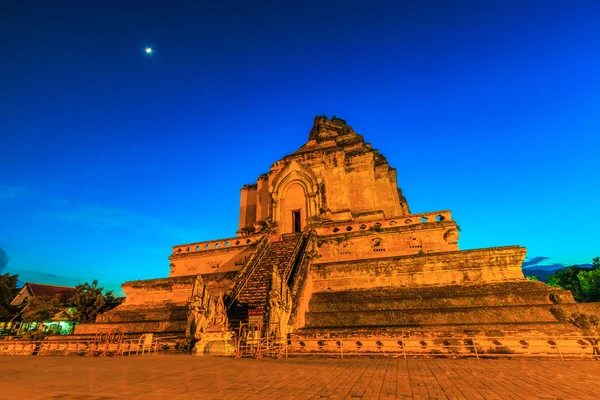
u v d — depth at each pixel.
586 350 13.98
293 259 25.28
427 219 25.73
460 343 15.07
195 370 11.36
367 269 23.03
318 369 11.61
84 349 19.47
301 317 19.56
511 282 19.44
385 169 40.81
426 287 21.16
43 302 42.91
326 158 35.50
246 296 22.19
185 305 26.64
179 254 32.81
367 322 18.91
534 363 13.02
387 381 9.52
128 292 30.27
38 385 8.92
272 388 8.59
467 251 21.34
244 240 31.45
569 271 51.50
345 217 32.59
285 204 34.88
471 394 7.98
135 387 8.66
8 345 21.44
